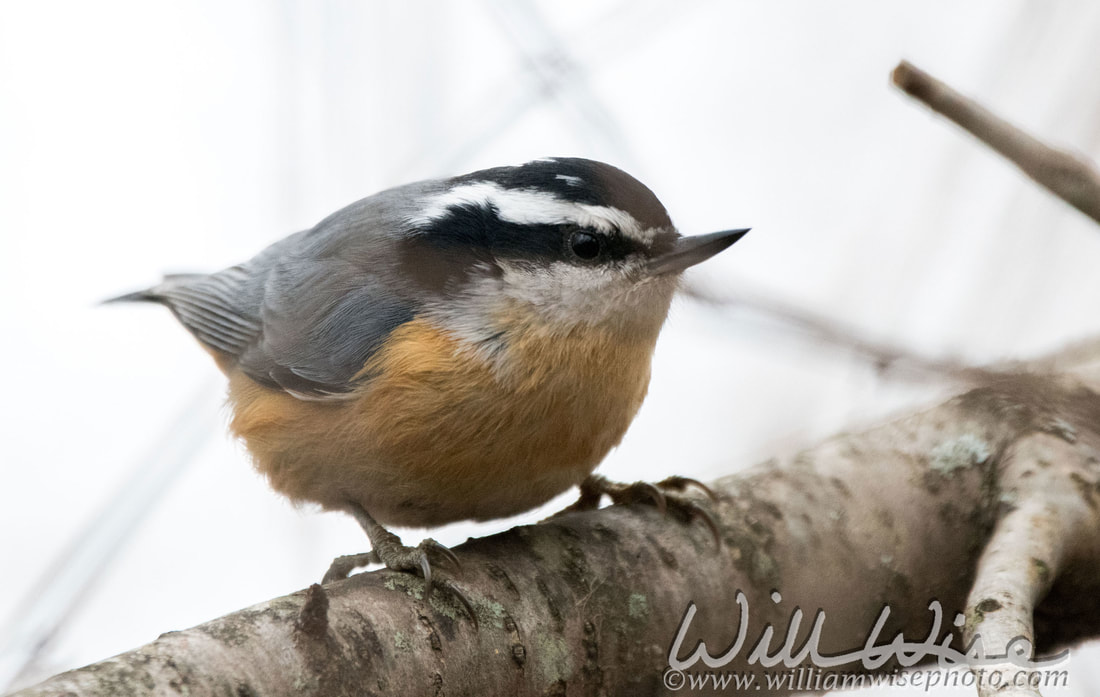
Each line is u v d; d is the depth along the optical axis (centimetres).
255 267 278
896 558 272
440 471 273
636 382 274
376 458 273
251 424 275
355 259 275
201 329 278
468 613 270
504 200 274
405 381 273
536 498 274
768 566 271
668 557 271
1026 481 271
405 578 270
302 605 269
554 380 273
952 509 272
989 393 272
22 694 268
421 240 274
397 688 269
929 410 273
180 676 268
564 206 273
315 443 274
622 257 273
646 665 271
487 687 270
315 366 274
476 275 274
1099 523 271
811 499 272
